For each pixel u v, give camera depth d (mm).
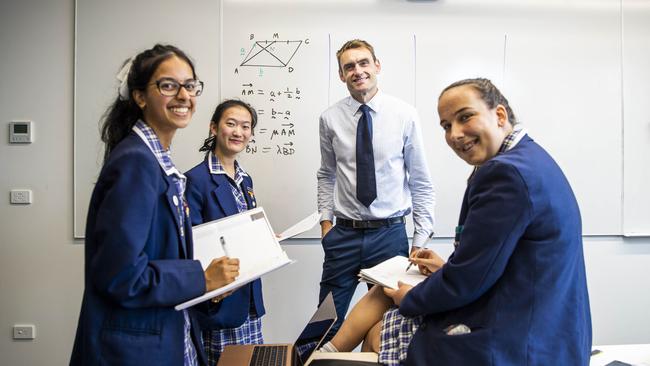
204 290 998
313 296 2467
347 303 1996
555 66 2492
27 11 2357
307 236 2453
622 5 2494
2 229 2375
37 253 2389
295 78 2430
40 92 2369
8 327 2381
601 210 2510
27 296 2389
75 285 2400
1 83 2355
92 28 2359
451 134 1144
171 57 1035
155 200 946
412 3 2451
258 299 1799
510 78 2488
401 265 1502
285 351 1273
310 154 2447
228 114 1778
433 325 1112
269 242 1327
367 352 1313
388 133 1957
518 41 2486
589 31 2494
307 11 2422
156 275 926
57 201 2387
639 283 2533
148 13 2377
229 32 2402
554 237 988
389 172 1957
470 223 1031
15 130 2361
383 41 2445
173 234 1016
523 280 996
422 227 1976
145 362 929
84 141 2371
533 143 1101
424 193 2004
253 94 2422
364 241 1943
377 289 1450
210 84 2404
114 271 868
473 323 1039
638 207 2516
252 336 1774
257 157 2436
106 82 2367
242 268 1188
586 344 1041
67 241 2395
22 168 2373
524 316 979
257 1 2408
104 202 897
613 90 2504
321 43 2428
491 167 1021
